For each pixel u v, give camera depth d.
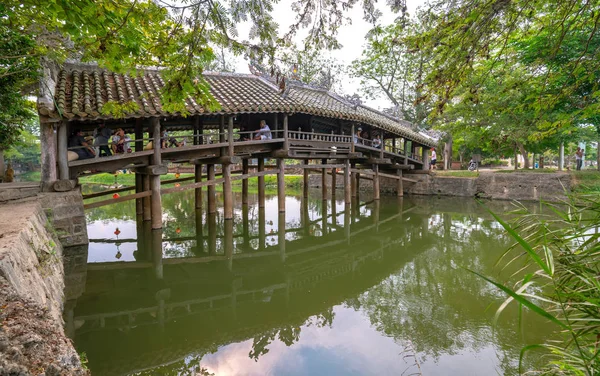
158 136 9.35
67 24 3.15
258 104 10.81
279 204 12.75
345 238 10.66
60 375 1.81
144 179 11.88
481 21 3.22
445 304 5.43
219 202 19.00
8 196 7.21
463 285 6.27
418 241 10.03
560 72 4.32
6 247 3.11
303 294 6.28
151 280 6.91
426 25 3.46
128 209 16.20
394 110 19.95
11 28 6.11
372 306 5.54
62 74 9.27
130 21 3.23
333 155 14.37
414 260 8.12
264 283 6.89
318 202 18.89
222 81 12.40
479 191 18.94
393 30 3.72
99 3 2.99
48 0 2.94
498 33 3.59
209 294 6.27
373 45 3.65
